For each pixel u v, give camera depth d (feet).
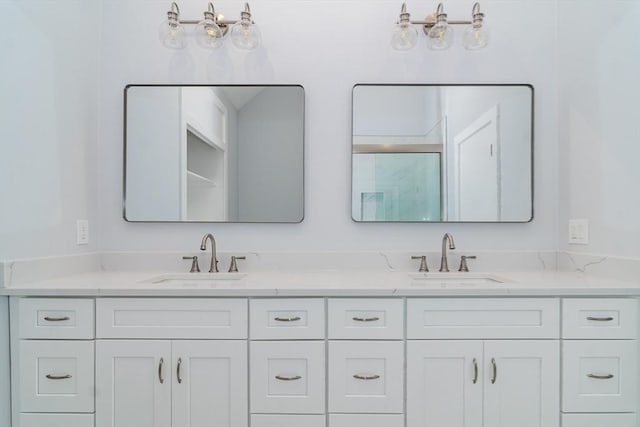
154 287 4.36
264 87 6.03
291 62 6.06
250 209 6.00
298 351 4.35
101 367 4.33
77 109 5.49
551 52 6.01
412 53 6.01
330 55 6.05
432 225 6.02
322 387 4.36
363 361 4.38
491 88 6.01
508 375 4.36
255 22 6.06
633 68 4.62
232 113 6.01
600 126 5.15
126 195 5.96
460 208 5.98
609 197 5.01
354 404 4.35
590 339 4.35
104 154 5.99
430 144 6.01
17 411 4.31
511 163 6.00
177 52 6.04
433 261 5.98
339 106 6.05
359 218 5.99
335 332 4.37
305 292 4.34
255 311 4.36
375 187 6.00
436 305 4.38
